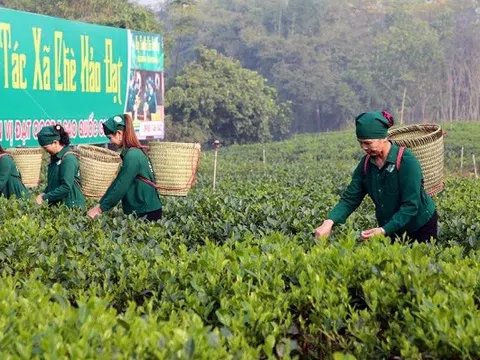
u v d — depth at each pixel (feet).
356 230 27.53
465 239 26.13
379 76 238.27
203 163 117.39
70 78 74.49
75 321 12.72
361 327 14.44
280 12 285.23
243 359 11.85
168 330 12.35
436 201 38.78
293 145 174.29
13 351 11.48
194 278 16.20
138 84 87.20
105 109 80.74
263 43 253.03
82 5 149.89
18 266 20.06
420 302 14.66
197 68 179.22
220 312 14.46
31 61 68.74
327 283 15.87
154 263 18.51
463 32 255.91
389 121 19.70
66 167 28.84
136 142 26.37
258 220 29.45
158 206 27.02
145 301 15.75
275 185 54.70
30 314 13.17
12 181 32.40
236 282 15.67
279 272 16.93
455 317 13.28
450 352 12.86
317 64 242.78
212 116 176.45
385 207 20.43
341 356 11.70
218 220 28.25
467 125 193.88
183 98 170.91
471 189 51.70
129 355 11.49
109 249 20.20
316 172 94.63
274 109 190.80
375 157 20.20
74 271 18.08
